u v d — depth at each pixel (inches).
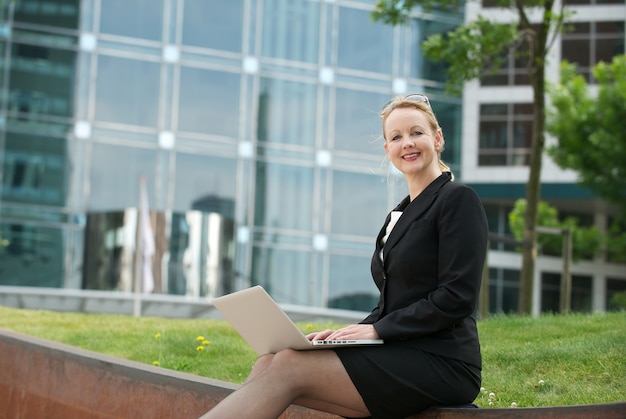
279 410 143.9
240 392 142.9
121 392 208.1
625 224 1395.2
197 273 986.1
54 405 223.5
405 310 149.6
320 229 1101.7
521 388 239.1
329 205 1109.1
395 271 155.4
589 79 1273.4
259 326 148.7
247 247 1071.6
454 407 148.7
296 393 146.1
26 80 1031.0
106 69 1053.8
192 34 1085.1
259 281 1070.4
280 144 1101.7
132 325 407.5
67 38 1045.8
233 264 1021.2
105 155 1042.7
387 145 165.2
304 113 1114.7
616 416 137.2
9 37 1029.8
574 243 1177.4
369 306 1104.8
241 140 1087.6
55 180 1024.2
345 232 1111.6
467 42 544.1
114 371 210.8
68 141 1032.8
